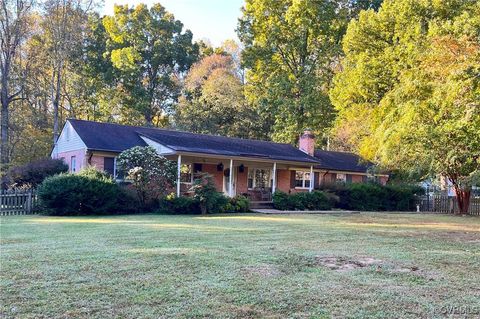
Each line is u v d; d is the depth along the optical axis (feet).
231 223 45.65
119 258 22.91
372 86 82.74
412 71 50.21
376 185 88.02
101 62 137.90
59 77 104.73
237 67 178.29
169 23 150.82
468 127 47.57
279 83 110.42
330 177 98.17
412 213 78.84
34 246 26.81
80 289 16.65
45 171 75.46
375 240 33.35
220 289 17.02
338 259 24.25
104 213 57.88
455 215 73.56
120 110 136.36
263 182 88.74
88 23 116.98
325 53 112.06
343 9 113.91
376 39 84.58
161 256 23.72
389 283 18.71
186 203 61.77
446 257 25.77
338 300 15.89
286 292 16.80
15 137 108.27
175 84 155.12
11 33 98.58
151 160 62.59
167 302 15.21
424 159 63.72
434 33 54.08
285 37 115.44
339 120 103.04
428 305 15.56
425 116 53.93
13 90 108.99
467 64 38.24
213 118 131.64
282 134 113.80
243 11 120.88
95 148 69.97
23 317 13.43
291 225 44.73
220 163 81.51
